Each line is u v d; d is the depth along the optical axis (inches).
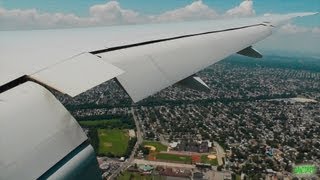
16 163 220.8
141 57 444.5
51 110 264.4
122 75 384.2
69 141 252.1
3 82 288.4
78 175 238.1
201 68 477.7
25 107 256.2
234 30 631.8
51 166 231.9
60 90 297.7
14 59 363.3
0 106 248.8
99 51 436.8
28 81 298.2
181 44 519.5
